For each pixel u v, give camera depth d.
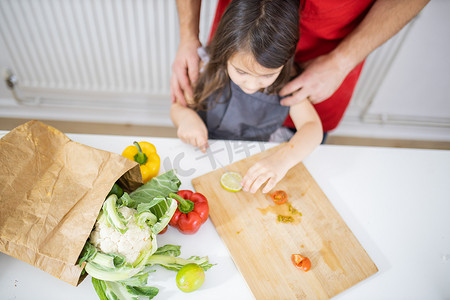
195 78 1.39
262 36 1.05
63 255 0.82
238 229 1.07
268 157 1.21
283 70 1.29
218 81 1.34
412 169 1.34
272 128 1.54
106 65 2.05
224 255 1.04
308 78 1.34
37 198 0.89
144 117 2.34
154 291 0.92
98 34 1.87
